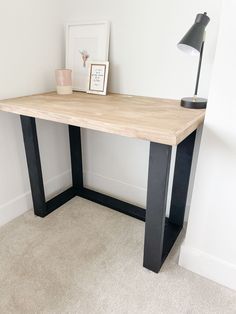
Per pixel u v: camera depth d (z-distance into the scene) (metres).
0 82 1.43
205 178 1.12
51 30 1.65
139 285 1.22
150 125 0.96
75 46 1.70
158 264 1.27
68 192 1.99
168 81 1.48
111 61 1.63
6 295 1.17
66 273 1.29
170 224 1.62
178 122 1.00
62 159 2.00
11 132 1.56
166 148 0.97
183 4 1.30
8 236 1.54
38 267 1.32
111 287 1.21
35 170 1.57
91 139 1.93
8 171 1.61
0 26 1.36
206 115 1.03
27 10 1.47
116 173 1.91
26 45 1.52
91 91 1.66
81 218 1.74
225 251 1.18
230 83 0.94
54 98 1.51
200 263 1.26
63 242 1.51
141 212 1.75
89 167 2.04
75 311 1.10
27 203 1.79
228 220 1.13
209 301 1.15
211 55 1.30
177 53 1.39
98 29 1.58
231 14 0.87
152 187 1.08
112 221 1.71
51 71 1.73
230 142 1.01
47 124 1.79
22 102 1.39
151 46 1.46
